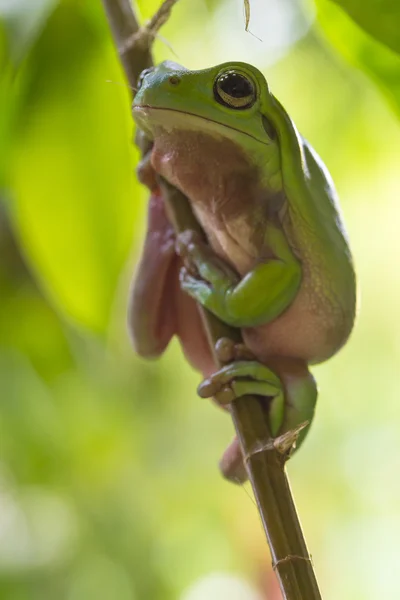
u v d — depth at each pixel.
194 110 0.70
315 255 0.71
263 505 0.69
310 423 0.72
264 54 0.88
